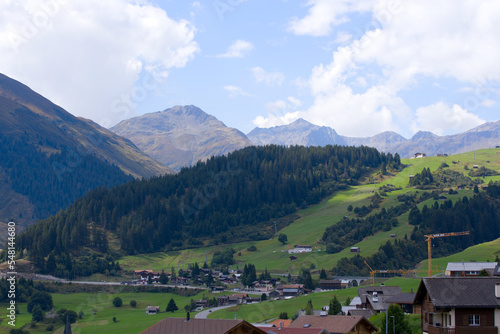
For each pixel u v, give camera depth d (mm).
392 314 80250
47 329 163625
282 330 76438
